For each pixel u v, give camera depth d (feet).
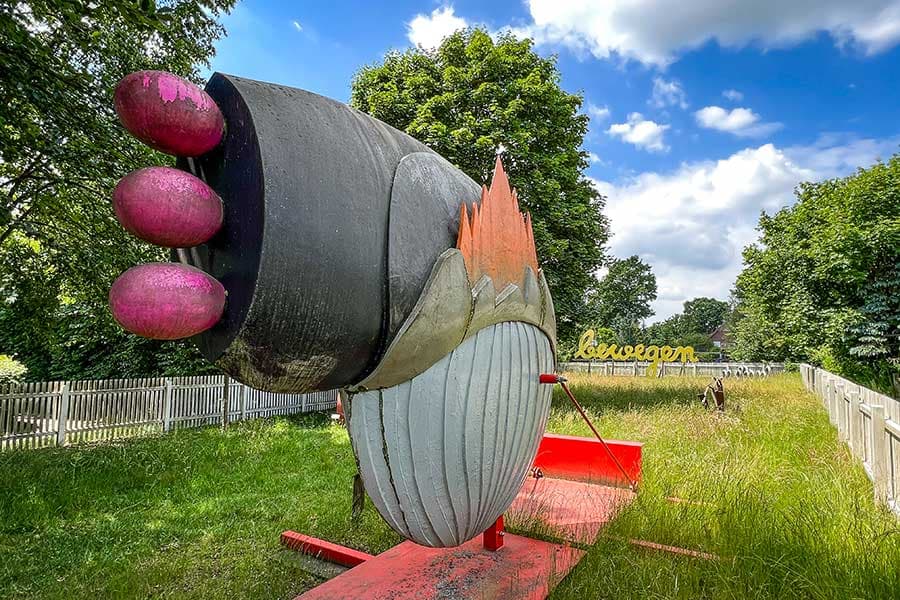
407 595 9.66
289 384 6.68
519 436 9.39
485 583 10.17
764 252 78.02
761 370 83.25
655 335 229.66
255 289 5.53
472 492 8.50
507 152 40.78
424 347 7.34
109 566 13.60
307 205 5.86
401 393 7.61
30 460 23.95
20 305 30.09
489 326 8.55
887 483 16.70
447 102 41.78
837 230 46.85
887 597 10.27
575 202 44.50
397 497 7.96
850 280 45.93
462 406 8.06
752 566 11.35
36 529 16.21
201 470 22.74
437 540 8.64
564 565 11.09
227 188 5.82
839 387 27.30
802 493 16.15
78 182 24.29
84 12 15.99
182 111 5.32
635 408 35.55
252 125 5.65
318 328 6.19
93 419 32.04
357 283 6.44
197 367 46.11
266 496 19.60
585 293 49.85
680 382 58.03
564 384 10.43
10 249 27.78
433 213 7.75
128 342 46.75
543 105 43.52
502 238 8.98
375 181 6.86
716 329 252.21
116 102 5.33
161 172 5.24
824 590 10.48
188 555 14.30
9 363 48.24
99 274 28.17
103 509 18.11
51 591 12.34
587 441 17.39
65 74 21.09
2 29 16.55
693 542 12.91
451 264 7.47
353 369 7.11
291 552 13.99
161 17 15.55
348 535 15.21
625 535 13.03
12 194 24.49
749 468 18.49
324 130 6.45
